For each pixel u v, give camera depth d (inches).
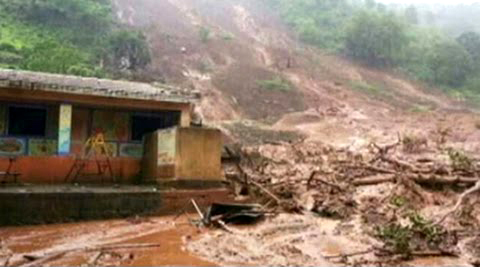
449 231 513.0
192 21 2714.1
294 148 1124.5
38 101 725.3
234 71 2161.7
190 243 498.6
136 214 634.2
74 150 757.3
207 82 1990.7
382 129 1529.3
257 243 502.9
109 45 1811.0
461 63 2471.7
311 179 730.8
